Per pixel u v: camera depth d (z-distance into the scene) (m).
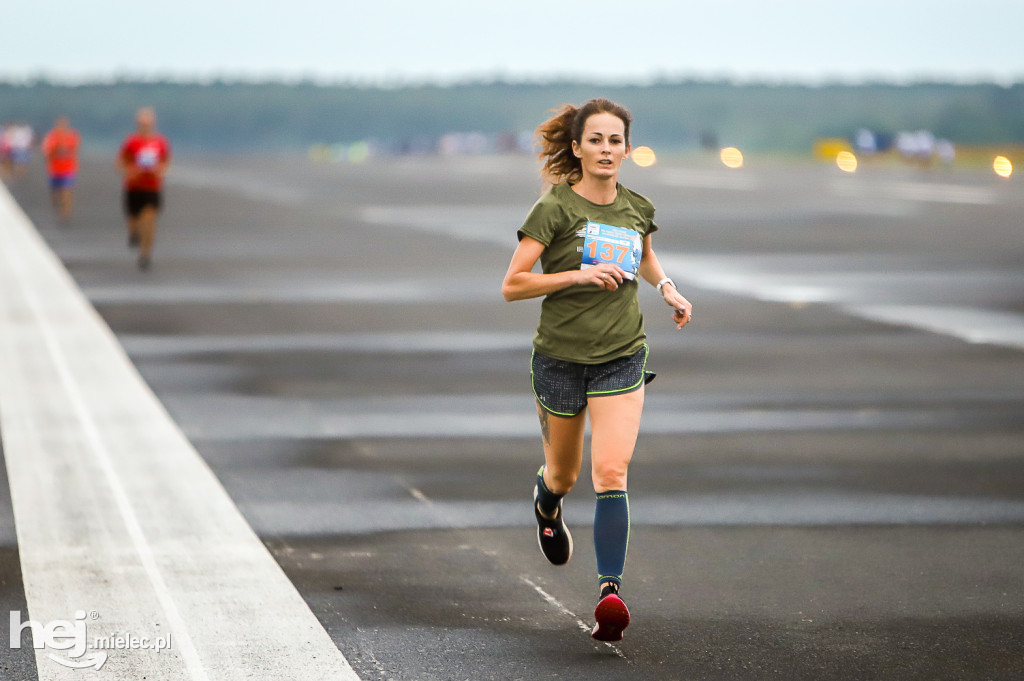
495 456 25.55
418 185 150.25
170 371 34.28
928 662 15.33
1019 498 22.72
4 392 30.77
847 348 39.12
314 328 42.41
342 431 27.66
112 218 91.19
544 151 16.98
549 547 18.09
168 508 21.36
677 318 17.12
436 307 47.81
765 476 24.14
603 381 16.50
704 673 14.96
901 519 21.41
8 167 169.50
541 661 15.27
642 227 16.80
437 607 17.03
